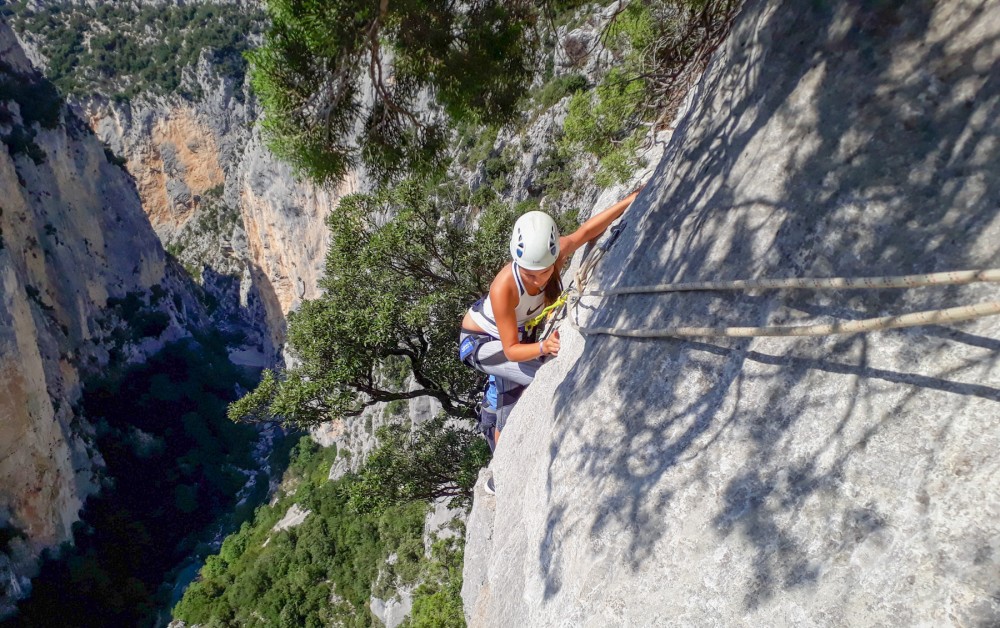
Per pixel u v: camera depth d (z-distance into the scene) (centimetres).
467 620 480
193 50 10712
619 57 753
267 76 422
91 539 5675
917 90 190
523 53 485
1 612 4572
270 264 8838
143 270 8738
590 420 282
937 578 144
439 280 1238
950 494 150
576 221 2012
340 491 1430
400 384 1426
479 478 518
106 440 6606
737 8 402
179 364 8444
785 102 234
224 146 11125
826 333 177
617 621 218
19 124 6794
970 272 139
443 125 512
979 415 151
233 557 5653
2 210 5947
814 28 231
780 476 190
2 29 7088
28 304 5725
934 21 193
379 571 4019
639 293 288
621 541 233
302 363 1234
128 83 10781
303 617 4178
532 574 293
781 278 209
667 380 247
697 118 315
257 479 7325
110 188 8362
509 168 3300
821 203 206
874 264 184
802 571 172
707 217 257
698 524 207
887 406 171
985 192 166
